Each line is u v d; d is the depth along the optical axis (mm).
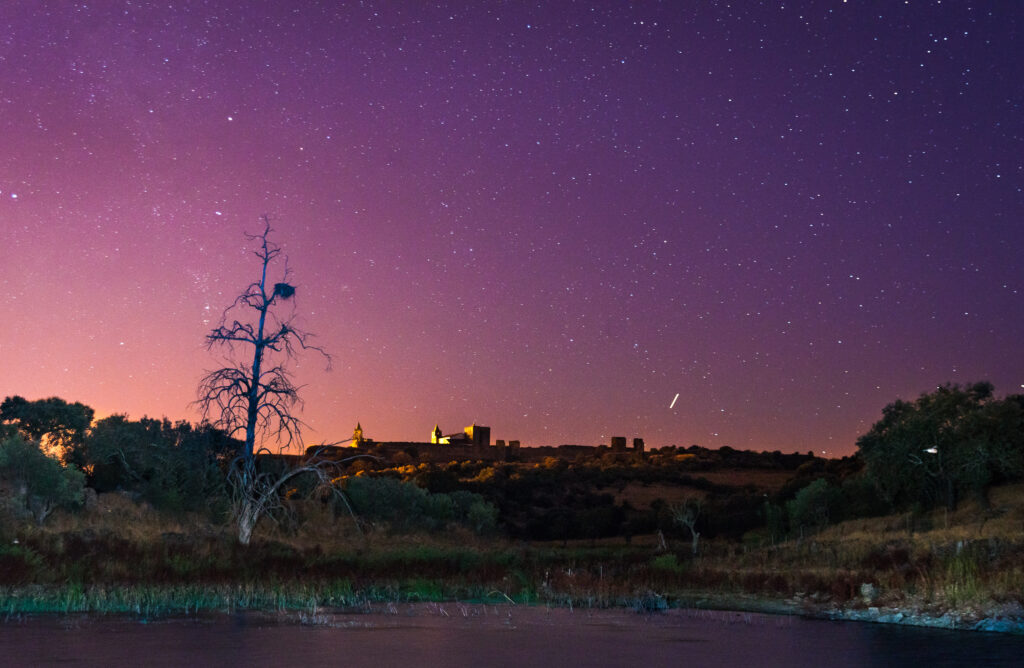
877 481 75688
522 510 107875
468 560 40750
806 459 164500
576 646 16391
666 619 22172
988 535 48500
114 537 33938
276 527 46969
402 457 159750
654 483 130875
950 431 72500
